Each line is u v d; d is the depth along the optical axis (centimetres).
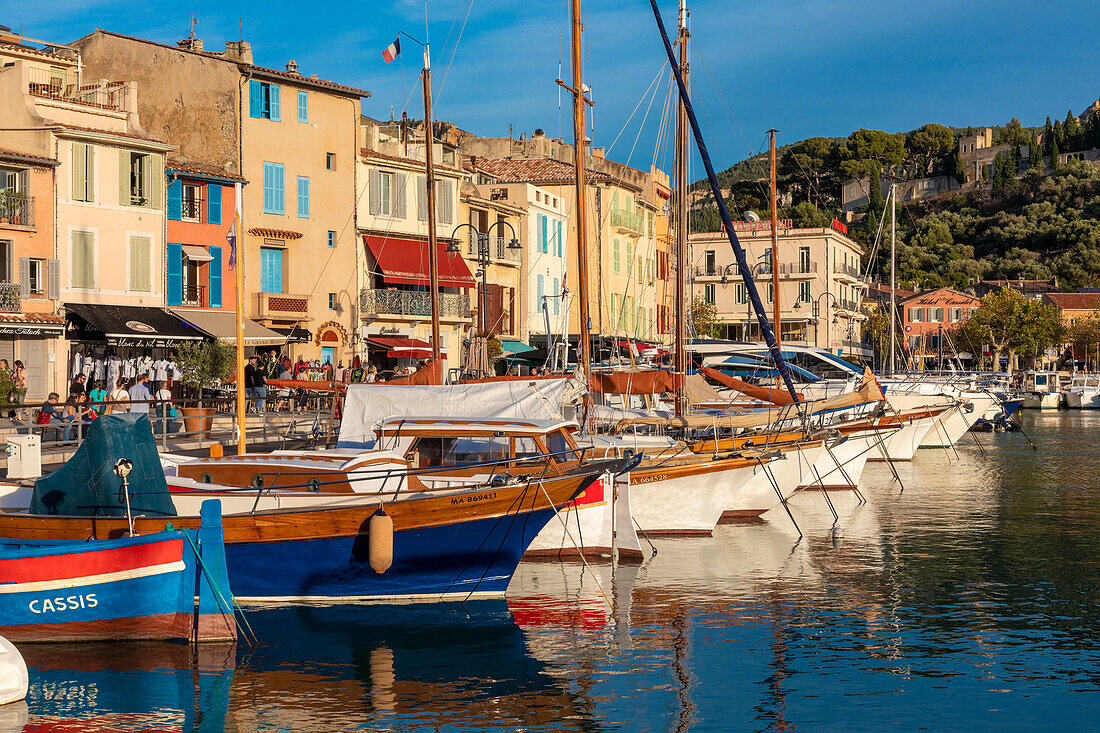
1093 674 1617
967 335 11612
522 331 6706
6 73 4278
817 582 2195
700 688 1547
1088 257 16650
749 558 2442
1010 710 1469
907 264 16738
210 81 5047
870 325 10806
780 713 1452
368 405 2395
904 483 3956
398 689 1529
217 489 1962
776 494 2955
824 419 3531
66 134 4194
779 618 1916
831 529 2859
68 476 1834
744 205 15900
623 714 1447
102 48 5025
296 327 5156
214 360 3897
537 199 6856
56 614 1673
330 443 3172
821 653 1714
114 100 4631
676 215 3828
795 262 10031
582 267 2902
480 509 1905
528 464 2172
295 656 1664
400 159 5762
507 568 1970
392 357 5716
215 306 4866
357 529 1856
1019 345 11506
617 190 7481
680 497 2705
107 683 1535
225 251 4928
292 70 5438
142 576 1684
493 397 2369
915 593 2105
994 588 2148
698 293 10262
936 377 6150
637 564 2373
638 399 3719
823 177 19312
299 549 1864
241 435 2481
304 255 5341
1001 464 4653
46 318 4028
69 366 4162
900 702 1496
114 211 4375
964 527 2897
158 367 3859
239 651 1686
